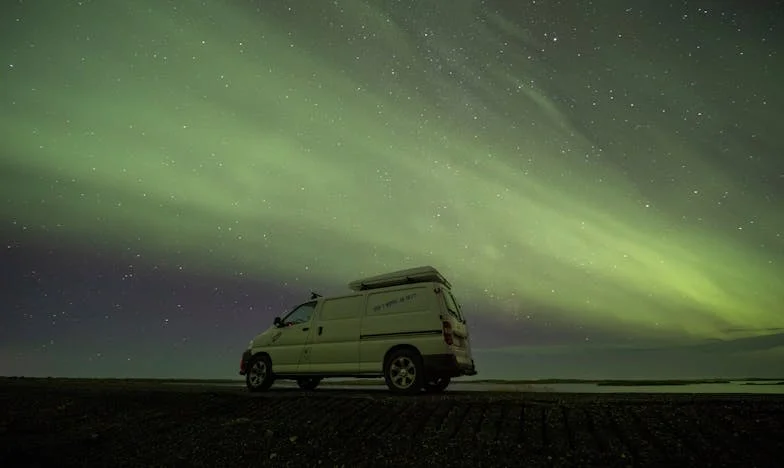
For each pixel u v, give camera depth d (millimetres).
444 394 7723
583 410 5348
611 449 4328
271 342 9312
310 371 8727
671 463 3965
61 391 7688
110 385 9648
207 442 5363
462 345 8523
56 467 4977
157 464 4934
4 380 10766
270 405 6613
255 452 4980
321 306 9148
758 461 3879
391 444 4879
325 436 5184
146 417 6336
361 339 8430
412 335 8031
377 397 6832
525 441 4691
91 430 5891
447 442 4789
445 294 8500
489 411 5559
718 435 4414
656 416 4977
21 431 5871
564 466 4062
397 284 8680
